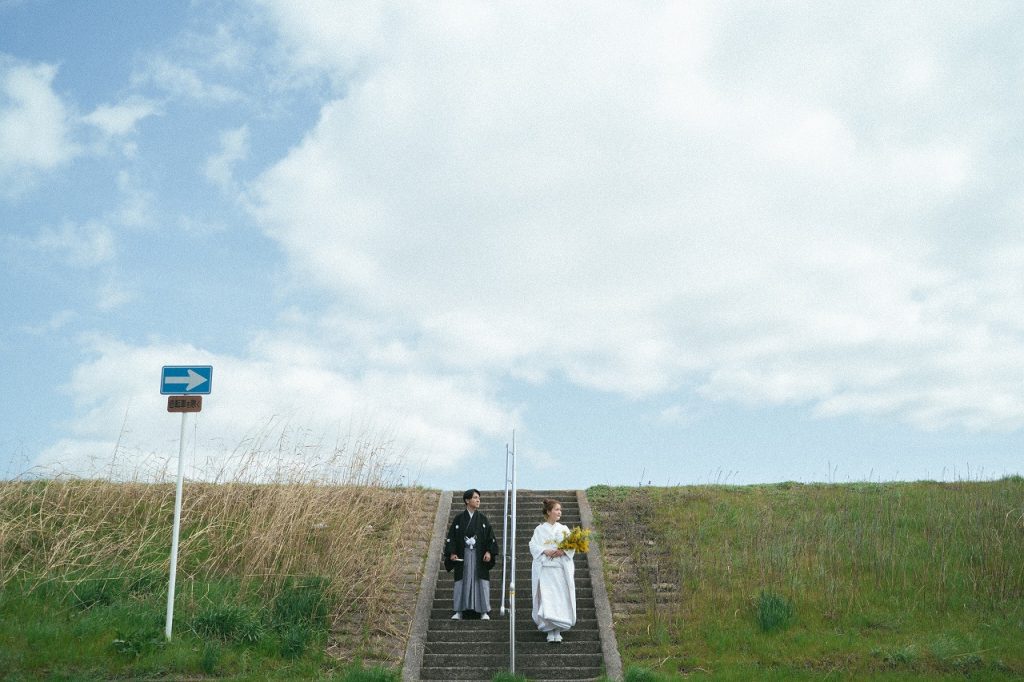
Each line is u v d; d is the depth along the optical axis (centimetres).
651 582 1247
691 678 959
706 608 1152
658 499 1599
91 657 953
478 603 1131
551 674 1020
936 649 1006
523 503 1570
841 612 1127
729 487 1670
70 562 1171
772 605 1110
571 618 1077
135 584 1154
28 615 1051
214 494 1434
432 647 1071
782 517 1470
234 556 1248
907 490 1609
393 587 1227
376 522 1446
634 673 930
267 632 1048
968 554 1272
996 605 1131
